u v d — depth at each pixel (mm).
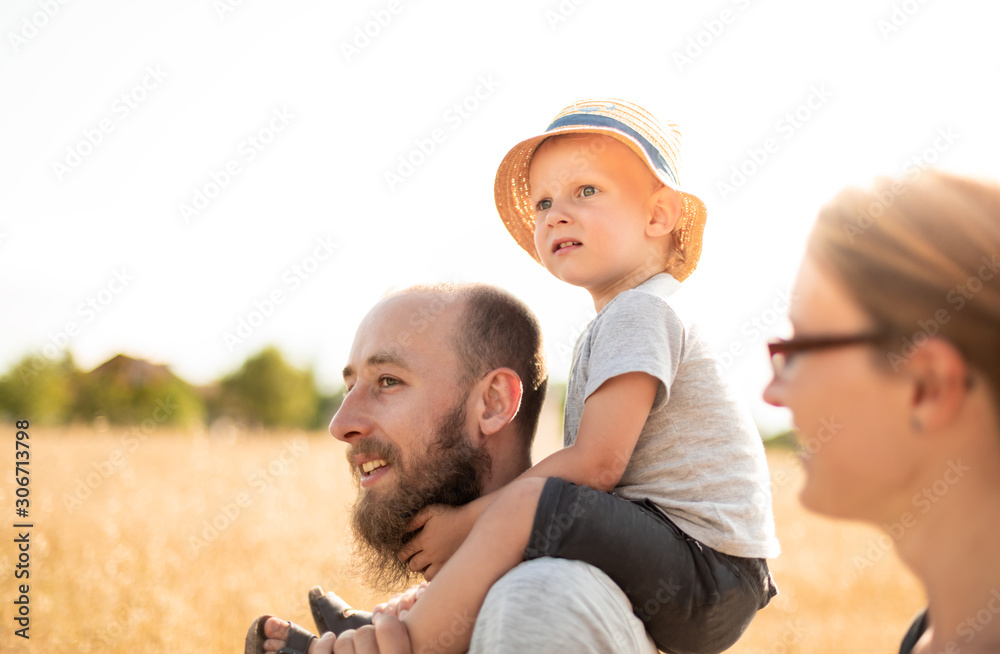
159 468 10508
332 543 6180
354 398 2176
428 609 1804
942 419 869
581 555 1798
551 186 2480
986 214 883
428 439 2111
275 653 1995
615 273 2410
